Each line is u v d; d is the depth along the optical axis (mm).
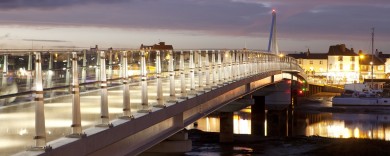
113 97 27078
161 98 26609
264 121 90750
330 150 59312
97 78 23984
